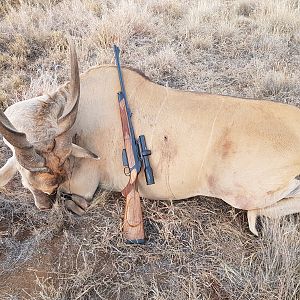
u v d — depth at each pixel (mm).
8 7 8672
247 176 4379
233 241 4500
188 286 4031
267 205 4465
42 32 7617
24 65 7012
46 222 4570
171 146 4484
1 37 7535
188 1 9211
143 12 8273
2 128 3455
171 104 4574
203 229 4629
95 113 4562
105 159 4594
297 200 4516
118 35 7586
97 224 4617
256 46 7828
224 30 8055
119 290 3984
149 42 7793
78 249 4352
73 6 8617
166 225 4516
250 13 8953
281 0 9125
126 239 4367
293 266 4121
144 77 4660
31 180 4000
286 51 7715
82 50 7262
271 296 3936
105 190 4855
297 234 4414
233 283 4086
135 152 4387
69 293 3969
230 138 4406
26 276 4090
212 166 4441
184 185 4594
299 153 4387
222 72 7113
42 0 8891
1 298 3895
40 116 3996
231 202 4535
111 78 4641
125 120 4453
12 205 4727
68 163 4238
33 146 3748
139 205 4367
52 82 6371
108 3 8938
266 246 4395
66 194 4664
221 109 4527
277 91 6652
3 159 5297
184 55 7461
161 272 4191
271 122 4465
